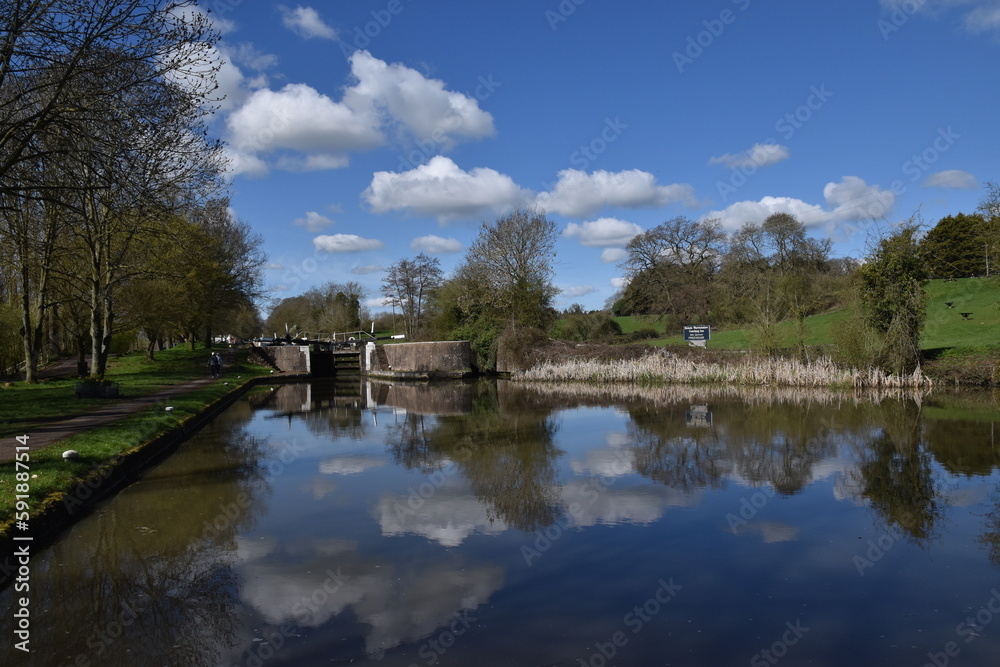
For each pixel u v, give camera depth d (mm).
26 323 22109
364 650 4598
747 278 36031
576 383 29047
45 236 20609
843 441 12680
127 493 9359
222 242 34594
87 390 18141
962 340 24922
